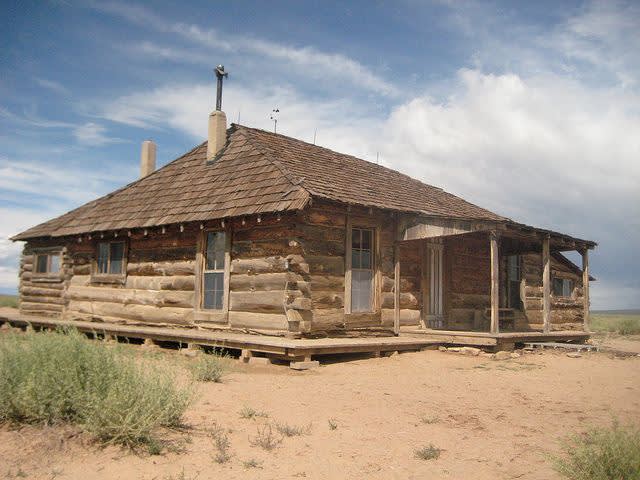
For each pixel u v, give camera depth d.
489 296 18.17
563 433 6.42
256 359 10.86
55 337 6.34
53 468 4.55
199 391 7.66
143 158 20.06
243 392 7.89
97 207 18.09
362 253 13.82
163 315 14.76
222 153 16.23
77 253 17.88
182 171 17.02
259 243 12.62
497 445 5.89
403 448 5.68
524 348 14.59
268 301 12.19
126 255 16.09
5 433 5.22
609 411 7.64
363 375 9.89
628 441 4.95
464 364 11.62
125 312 15.87
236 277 13.01
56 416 5.40
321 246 12.62
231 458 5.04
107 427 5.10
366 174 17.27
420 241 15.82
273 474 4.76
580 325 21.95
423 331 14.53
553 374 10.66
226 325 13.10
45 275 19.36
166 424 5.74
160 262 15.16
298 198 11.69
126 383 5.53
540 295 20.11
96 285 17.00
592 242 17.75
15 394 5.44
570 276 21.83
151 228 14.79
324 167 15.54
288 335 11.66
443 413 7.27
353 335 13.17
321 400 7.70
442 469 5.09
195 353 11.75
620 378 10.43
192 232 14.42
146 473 4.57
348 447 5.62
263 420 6.43
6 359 5.69
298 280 11.92
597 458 4.84
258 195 12.89
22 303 20.23
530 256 19.84
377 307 13.89
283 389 8.30
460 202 21.09
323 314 12.48
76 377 5.55
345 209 12.91
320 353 10.73
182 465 4.80
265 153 14.61
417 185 20.05
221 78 16.80
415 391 8.65
